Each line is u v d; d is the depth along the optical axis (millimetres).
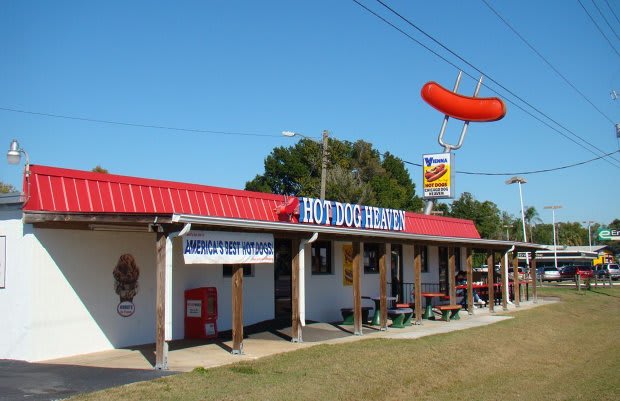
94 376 10141
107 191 13125
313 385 10320
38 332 11727
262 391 9594
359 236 16547
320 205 18641
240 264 12797
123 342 13438
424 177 32125
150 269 14203
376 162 65562
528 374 13242
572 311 27297
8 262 11922
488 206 69375
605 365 14672
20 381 9711
